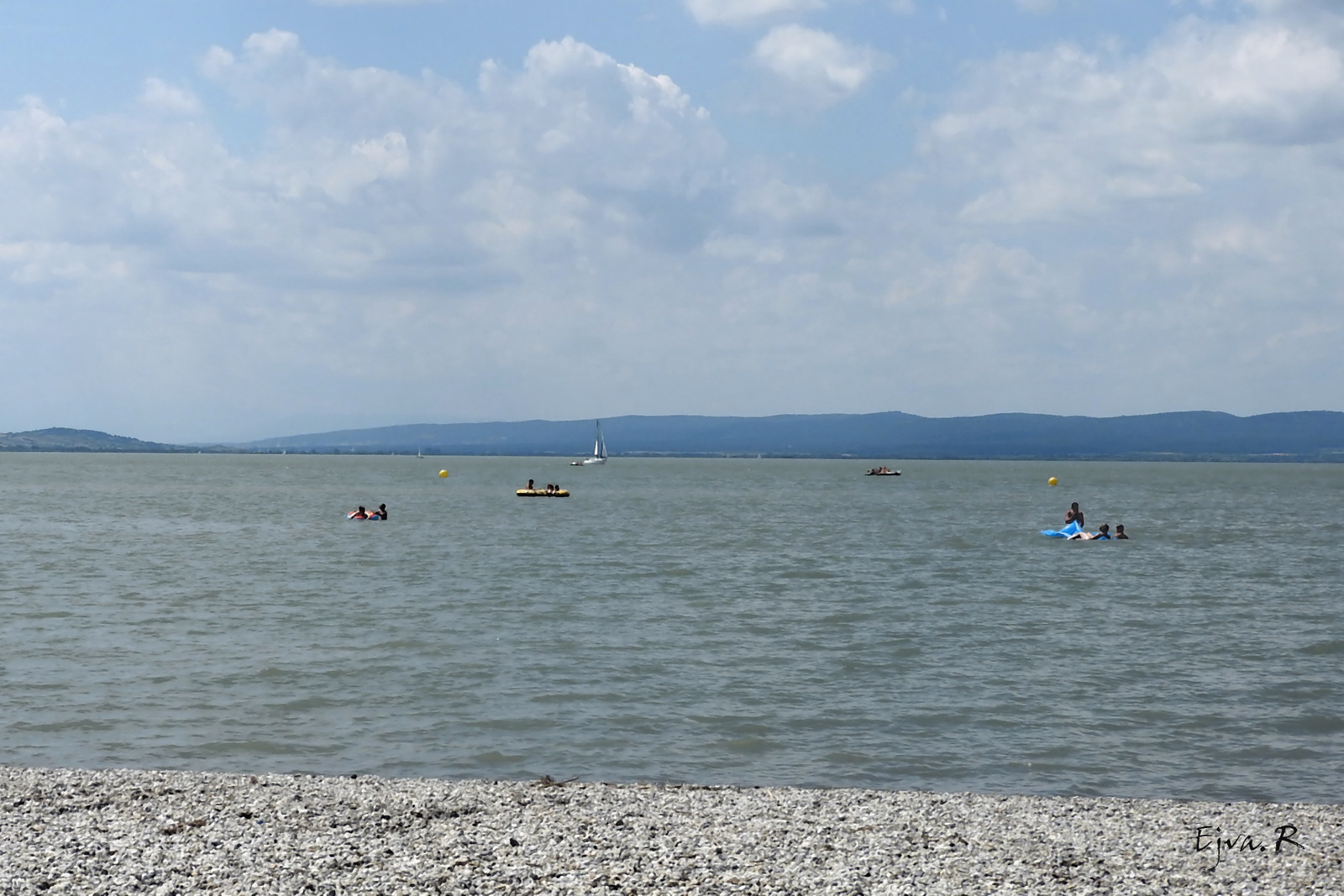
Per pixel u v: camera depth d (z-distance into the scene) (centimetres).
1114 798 1758
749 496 13775
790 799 1675
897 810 1623
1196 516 9944
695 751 2080
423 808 1570
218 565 5200
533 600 4056
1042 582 4738
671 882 1279
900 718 2323
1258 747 2125
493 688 2567
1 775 1736
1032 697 2516
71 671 2697
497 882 1266
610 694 2517
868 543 6675
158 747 2052
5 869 1259
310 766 1953
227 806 1559
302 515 9275
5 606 3791
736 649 3077
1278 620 3709
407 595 4159
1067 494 15312
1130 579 4888
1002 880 1309
